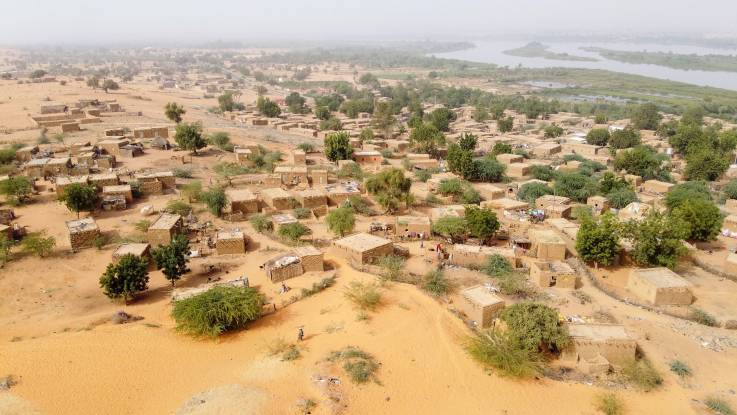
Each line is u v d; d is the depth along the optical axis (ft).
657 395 117.80
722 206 278.05
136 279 148.46
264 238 198.08
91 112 455.22
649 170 342.85
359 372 113.70
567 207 241.96
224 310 130.41
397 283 158.71
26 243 178.40
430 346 127.13
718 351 135.23
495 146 388.78
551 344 130.21
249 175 286.25
